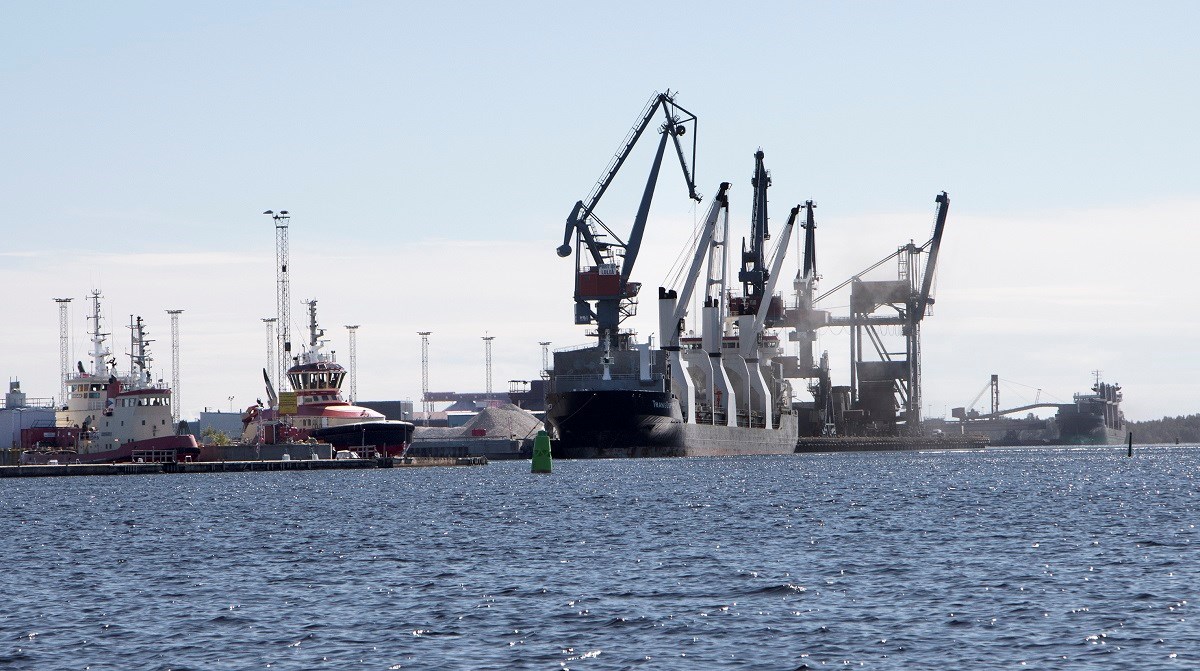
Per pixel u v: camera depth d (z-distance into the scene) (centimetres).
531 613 7756
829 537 11819
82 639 7194
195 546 11912
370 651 6788
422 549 11269
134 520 15075
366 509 16225
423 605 8112
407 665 6475
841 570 9406
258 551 11375
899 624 7262
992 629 7075
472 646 6869
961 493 18725
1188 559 9781
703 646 6781
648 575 9288
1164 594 8081
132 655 6775
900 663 6347
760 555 10406
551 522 13800
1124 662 6284
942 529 12525
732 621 7425
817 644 6781
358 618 7706
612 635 7094
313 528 13550
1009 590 8338
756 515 14438
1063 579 8781
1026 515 14212
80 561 10838
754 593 8381
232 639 7138
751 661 6438
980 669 6209
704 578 9088
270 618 7756
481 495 18825
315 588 8931
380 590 8775
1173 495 17900
